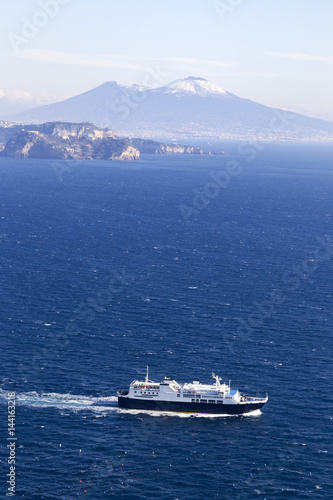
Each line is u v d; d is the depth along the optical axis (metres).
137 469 184.75
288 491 175.88
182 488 176.25
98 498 171.00
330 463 189.25
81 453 192.12
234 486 177.62
